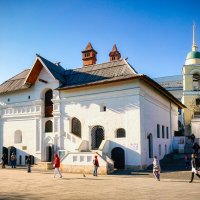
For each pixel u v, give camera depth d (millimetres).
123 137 27188
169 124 38375
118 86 27969
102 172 23469
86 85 28891
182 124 53781
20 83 35344
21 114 34094
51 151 31359
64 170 25922
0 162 34188
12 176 22188
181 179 19688
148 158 28031
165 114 36688
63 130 30812
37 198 12008
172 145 38625
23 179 19969
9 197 12328
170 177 20922
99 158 23969
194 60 49594
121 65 30922
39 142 32250
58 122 31203
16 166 31859
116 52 42531
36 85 33531
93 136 29125
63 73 34625
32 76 33094
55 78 31469
